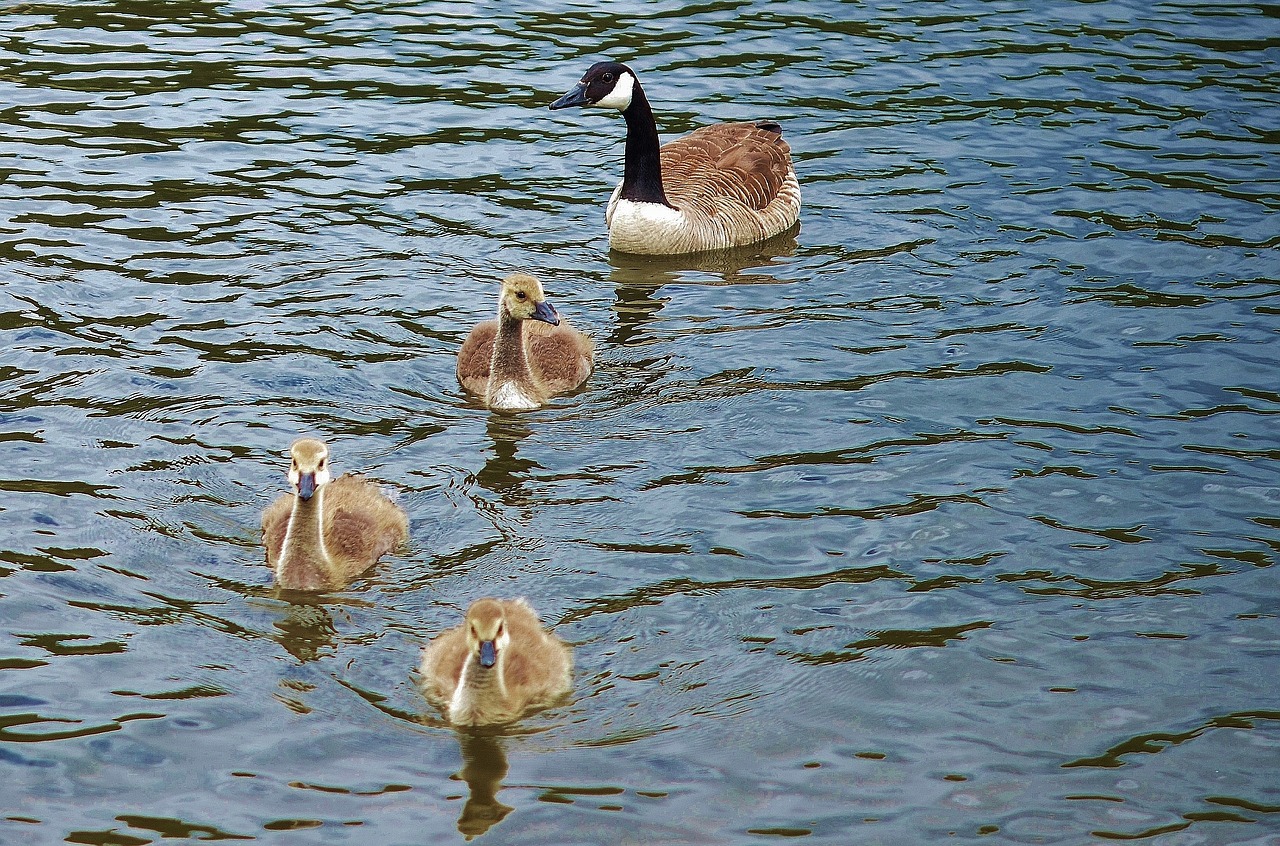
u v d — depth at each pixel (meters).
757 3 29.72
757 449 15.78
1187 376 17.28
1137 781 11.03
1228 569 13.64
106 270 19.20
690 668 12.30
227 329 17.97
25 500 14.15
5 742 11.07
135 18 28.05
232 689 11.88
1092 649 12.54
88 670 11.94
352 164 22.88
